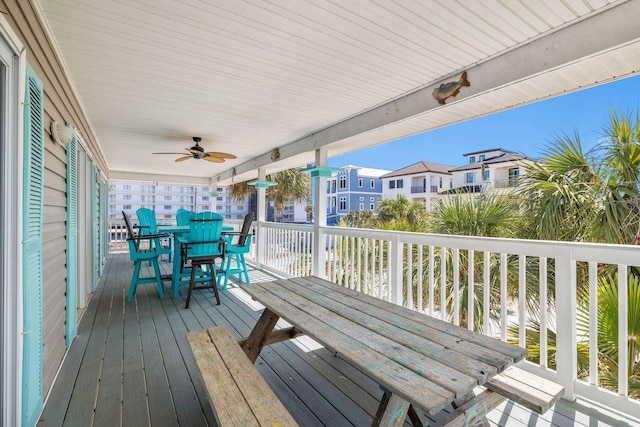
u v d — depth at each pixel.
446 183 21.09
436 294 3.73
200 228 3.89
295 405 1.91
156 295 4.38
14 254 1.49
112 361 2.46
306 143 4.95
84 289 3.72
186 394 2.03
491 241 2.39
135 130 4.63
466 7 1.87
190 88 3.11
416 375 1.15
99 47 2.35
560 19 1.96
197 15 1.97
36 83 1.77
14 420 1.48
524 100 2.88
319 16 1.98
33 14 1.80
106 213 7.57
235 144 5.54
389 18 1.99
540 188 3.52
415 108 3.14
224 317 3.50
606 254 1.82
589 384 1.93
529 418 1.80
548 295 3.21
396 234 3.28
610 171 3.19
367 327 1.60
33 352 1.67
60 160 2.45
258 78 2.88
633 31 1.76
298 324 1.64
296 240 5.51
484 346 1.39
